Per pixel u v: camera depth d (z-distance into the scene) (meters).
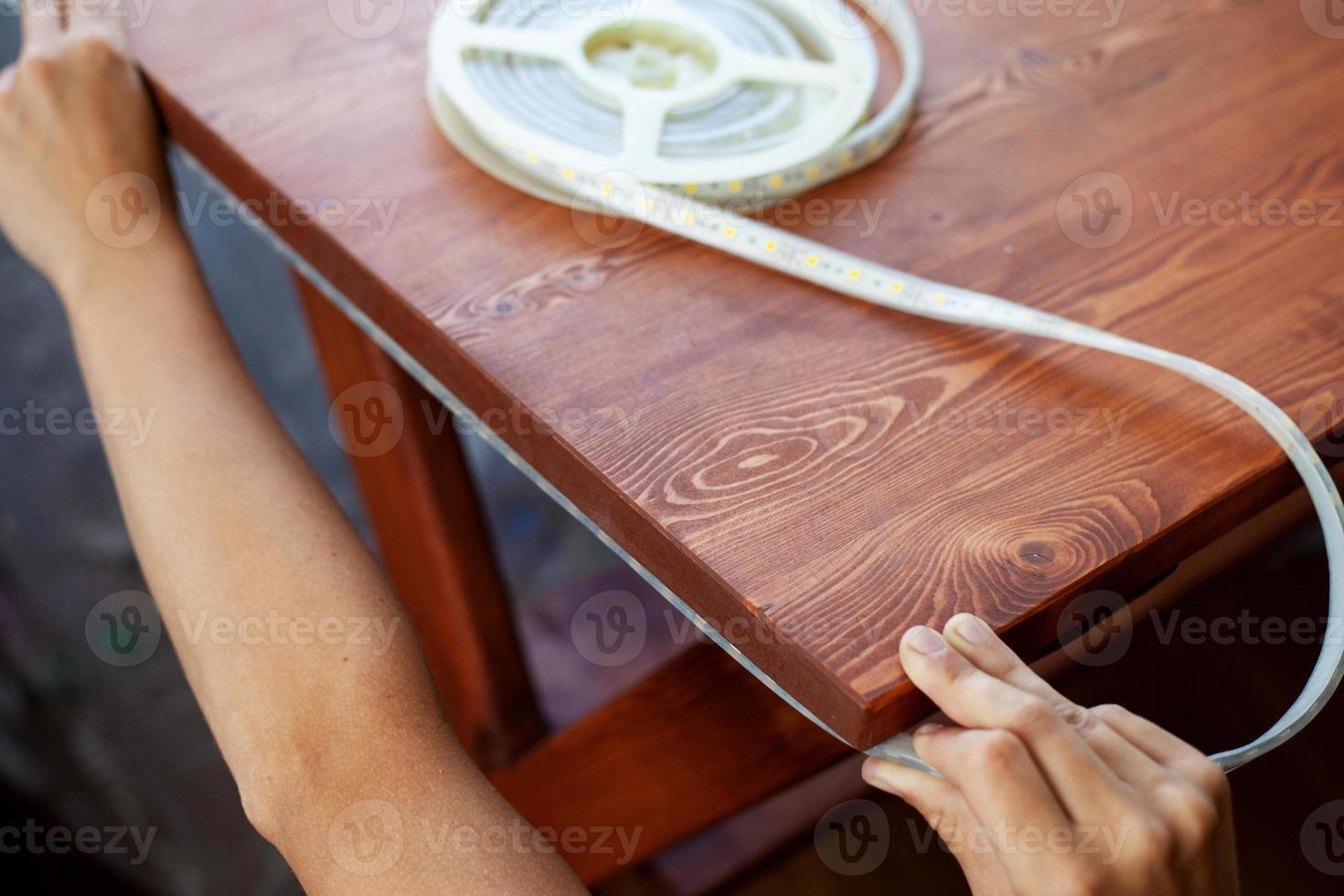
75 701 1.30
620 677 1.20
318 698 0.56
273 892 1.17
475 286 0.64
